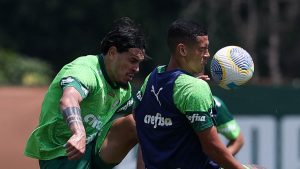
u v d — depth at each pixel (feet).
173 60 53.98
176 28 53.47
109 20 276.21
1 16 278.05
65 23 277.44
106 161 61.36
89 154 60.75
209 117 51.72
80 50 278.26
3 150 86.99
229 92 94.27
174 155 53.21
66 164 59.26
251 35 253.65
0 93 87.15
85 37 278.87
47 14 275.80
